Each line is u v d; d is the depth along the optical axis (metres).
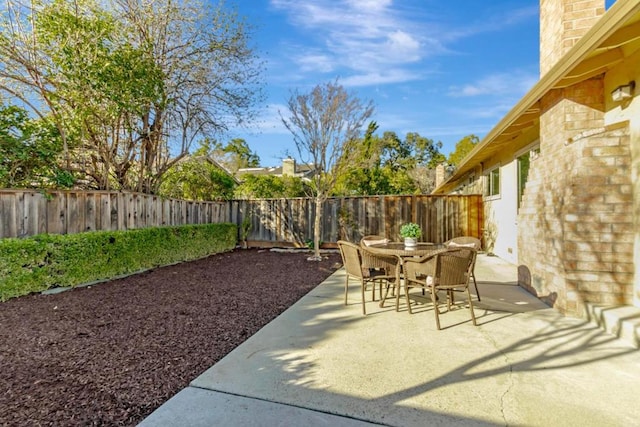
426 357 2.85
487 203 9.19
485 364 2.72
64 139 6.45
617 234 3.69
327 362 2.77
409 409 2.11
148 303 4.51
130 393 2.30
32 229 5.29
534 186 4.83
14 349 3.01
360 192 17.06
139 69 6.58
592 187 3.76
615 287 3.69
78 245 5.41
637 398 2.22
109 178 8.03
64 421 1.99
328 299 4.79
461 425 1.95
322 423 1.98
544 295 4.48
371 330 3.52
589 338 3.23
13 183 5.88
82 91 6.16
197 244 8.63
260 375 2.55
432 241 9.62
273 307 4.38
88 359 2.83
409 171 26.09
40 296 4.77
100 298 4.72
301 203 10.70
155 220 7.89
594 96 4.01
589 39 3.03
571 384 2.40
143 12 7.37
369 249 4.63
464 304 4.45
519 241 5.43
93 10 6.52
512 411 2.08
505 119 5.52
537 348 3.02
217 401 2.21
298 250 10.30
